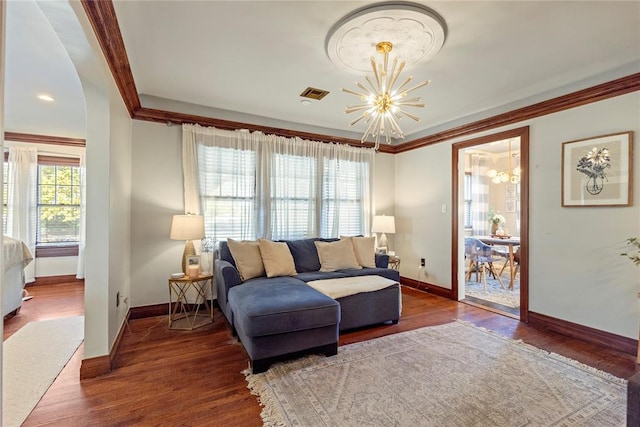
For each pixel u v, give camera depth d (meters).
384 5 1.96
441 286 4.45
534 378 2.19
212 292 3.63
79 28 1.69
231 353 2.58
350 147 4.79
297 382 2.14
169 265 3.62
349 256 4.02
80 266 5.15
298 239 4.25
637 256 2.59
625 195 2.66
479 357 2.51
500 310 3.77
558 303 3.09
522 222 3.41
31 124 4.42
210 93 3.38
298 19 2.11
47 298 4.16
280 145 4.23
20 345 2.71
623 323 2.67
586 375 2.24
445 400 1.94
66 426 1.72
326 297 2.62
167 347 2.70
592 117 2.88
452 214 4.32
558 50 2.45
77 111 3.87
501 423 1.74
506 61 2.63
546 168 3.23
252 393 2.02
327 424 1.72
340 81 3.07
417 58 2.52
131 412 1.83
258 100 3.58
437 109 3.80
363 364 2.39
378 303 3.20
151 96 3.45
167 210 3.61
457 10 1.99
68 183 5.21
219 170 3.84
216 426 1.72
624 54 2.50
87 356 2.22
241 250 3.45
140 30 2.22
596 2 1.90
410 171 5.03
